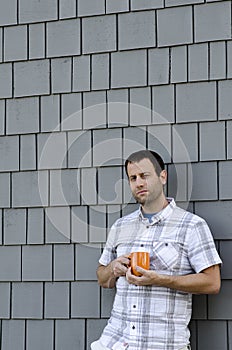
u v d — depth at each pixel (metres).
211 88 4.75
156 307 4.26
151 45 4.91
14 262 5.14
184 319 4.32
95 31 5.05
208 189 4.71
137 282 4.21
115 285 4.68
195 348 4.62
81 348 4.92
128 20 4.97
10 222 5.18
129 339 4.26
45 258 5.07
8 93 5.26
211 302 4.62
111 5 5.02
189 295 4.39
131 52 4.95
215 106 4.73
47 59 5.18
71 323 4.96
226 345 4.58
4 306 5.12
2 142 5.25
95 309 4.91
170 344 4.21
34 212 5.12
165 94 4.86
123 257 4.36
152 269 4.33
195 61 4.79
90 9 5.07
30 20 5.23
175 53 4.84
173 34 4.86
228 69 4.71
